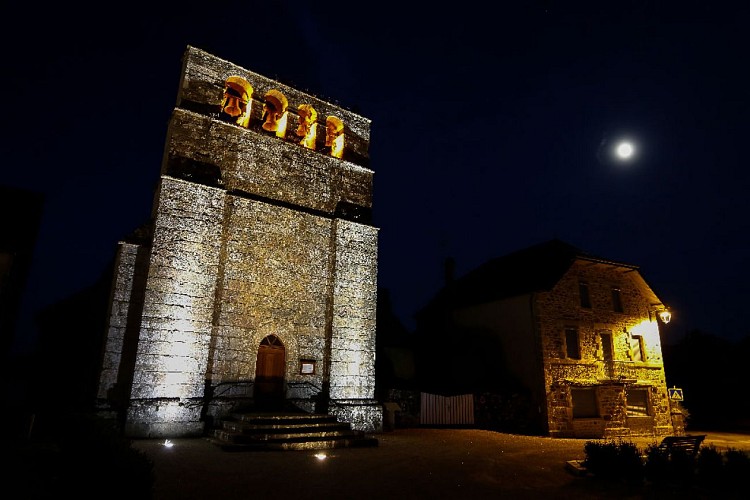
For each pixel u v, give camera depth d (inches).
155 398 530.9
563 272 827.4
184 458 409.7
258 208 653.3
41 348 826.8
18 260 490.9
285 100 721.6
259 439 479.8
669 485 374.6
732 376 1206.9
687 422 1112.8
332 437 520.4
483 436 682.2
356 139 781.3
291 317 650.8
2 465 336.5
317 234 700.0
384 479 364.2
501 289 908.6
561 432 768.3
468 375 905.5
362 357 689.0
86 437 284.4
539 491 350.6
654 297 950.4
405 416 777.6
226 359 589.9
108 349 547.2
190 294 573.6
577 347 845.2
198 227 594.9
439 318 1053.2
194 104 631.8
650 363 918.4
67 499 242.1
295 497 301.1
